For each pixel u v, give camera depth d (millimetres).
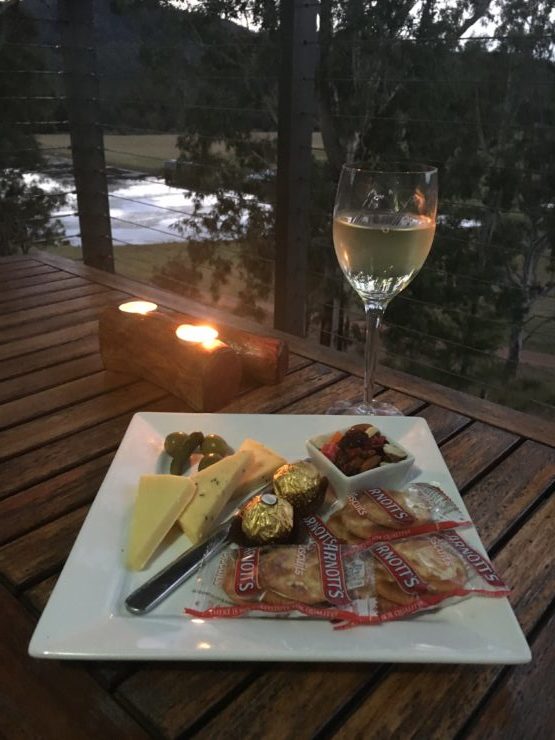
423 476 627
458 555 487
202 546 515
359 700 406
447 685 416
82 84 2467
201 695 403
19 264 1425
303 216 2096
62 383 870
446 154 2381
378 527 506
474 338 2695
